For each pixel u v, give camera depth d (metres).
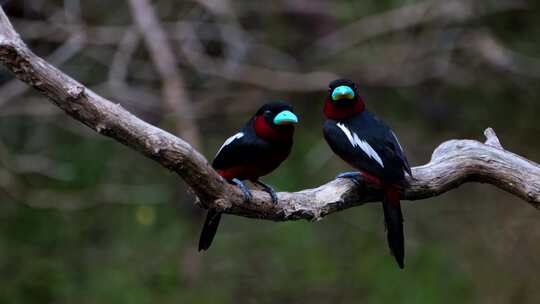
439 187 7.18
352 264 14.29
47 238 14.02
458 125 15.69
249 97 15.66
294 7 15.22
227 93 15.37
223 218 14.51
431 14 15.04
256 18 15.79
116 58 13.83
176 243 13.81
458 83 15.57
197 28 15.30
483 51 14.93
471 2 14.84
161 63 13.22
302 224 14.23
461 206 15.44
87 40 14.11
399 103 15.85
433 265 14.30
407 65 15.36
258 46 15.03
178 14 15.30
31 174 14.57
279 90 15.06
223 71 14.41
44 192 13.89
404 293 13.90
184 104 13.05
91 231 14.19
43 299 13.43
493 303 14.41
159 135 5.58
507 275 14.62
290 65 15.84
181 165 5.72
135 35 13.87
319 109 15.83
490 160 7.21
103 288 13.34
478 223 15.20
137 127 5.51
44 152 14.55
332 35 15.36
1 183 13.62
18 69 5.21
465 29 15.34
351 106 7.45
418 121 15.77
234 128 15.69
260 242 14.27
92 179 14.23
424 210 15.35
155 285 13.45
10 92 13.79
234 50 14.70
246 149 7.08
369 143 7.08
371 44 15.57
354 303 13.89
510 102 15.72
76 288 13.46
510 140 15.83
